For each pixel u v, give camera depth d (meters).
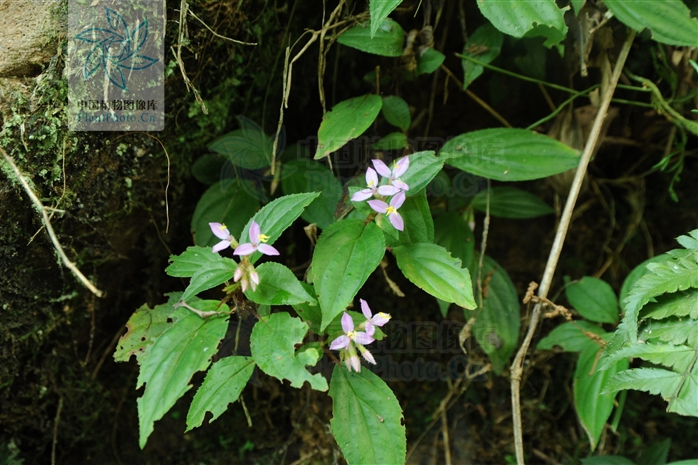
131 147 0.37
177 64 0.37
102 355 0.43
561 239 0.40
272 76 0.41
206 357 0.32
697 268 0.33
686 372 0.33
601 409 0.38
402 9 0.41
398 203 0.34
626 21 0.37
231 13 0.38
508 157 0.39
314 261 0.34
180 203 0.42
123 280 0.42
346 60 0.43
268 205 0.34
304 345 0.34
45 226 0.36
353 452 0.34
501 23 0.35
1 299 0.37
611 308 0.40
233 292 0.34
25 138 0.34
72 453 0.44
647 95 0.44
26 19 0.35
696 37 0.37
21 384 0.40
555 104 0.44
